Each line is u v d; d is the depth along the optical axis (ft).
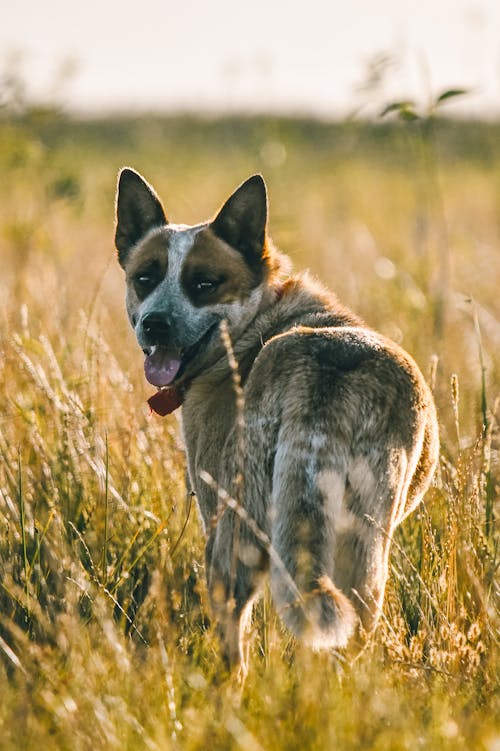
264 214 25.66
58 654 19.97
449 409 31.24
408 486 20.97
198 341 25.34
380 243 58.95
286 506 18.92
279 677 18.53
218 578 20.67
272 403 20.02
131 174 27.35
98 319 34.19
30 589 22.45
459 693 19.27
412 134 40.96
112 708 17.75
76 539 25.00
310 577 18.15
